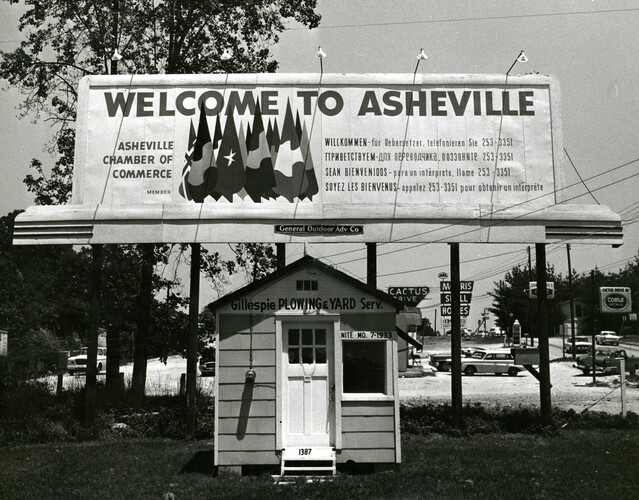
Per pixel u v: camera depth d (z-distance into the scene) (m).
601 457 12.55
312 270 12.08
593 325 36.62
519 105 17.58
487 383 37.66
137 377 23.45
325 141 17.39
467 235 17.00
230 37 25.83
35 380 19.84
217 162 17.36
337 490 10.07
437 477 10.86
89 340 17.33
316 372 11.91
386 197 17.20
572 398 28.11
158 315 25.81
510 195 17.27
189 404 17.08
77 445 15.82
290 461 11.58
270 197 17.20
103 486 11.10
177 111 17.56
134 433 17.34
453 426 16.70
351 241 16.94
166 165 17.39
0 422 16.73
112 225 17.05
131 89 17.67
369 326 11.95
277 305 12.00
